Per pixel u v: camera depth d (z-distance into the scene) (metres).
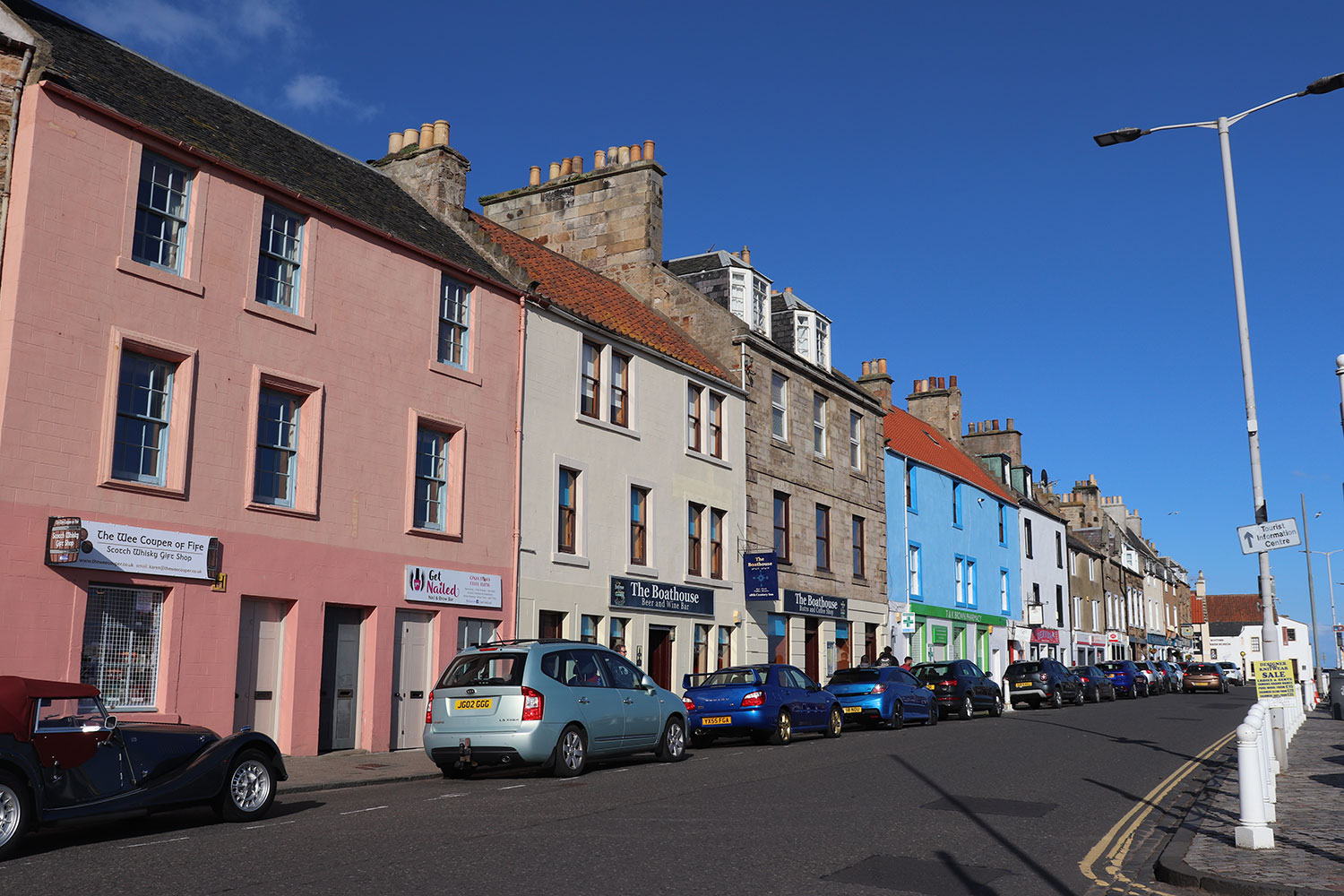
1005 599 46.09
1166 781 13.76
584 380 22.45
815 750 17.75
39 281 12.95
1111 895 7.27
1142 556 75.44
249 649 15.22
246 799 10.06
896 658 34.22
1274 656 14.56
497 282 20.02
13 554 12.37
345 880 7.22
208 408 14.76
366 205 18.42
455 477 18.75
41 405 12.81
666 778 13.53
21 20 13.45
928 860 8.28
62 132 13.43
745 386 27.84
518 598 19.81
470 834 9.02
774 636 28.16
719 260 30.03
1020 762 15.52
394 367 17.81
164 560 13.87
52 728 8.58
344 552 16.55
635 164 29.55
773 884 7.29
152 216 14.59
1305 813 10.48
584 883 7.18
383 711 16.98
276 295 16.16
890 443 36.06
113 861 7.92
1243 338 16.27
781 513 29.28
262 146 17.31
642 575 23.34
